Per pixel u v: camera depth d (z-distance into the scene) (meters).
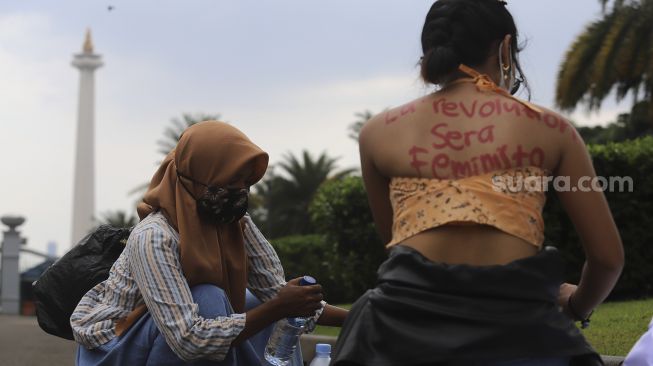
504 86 3.03
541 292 2.71
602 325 7.35
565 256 10.23
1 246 20.50
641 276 10.25
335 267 13.45
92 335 4.00
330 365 2.85
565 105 24.22
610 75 23.72
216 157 3.99
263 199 47.75
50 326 4.55
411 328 2.68
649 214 10.27
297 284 3.95
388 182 3.12
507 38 3.01
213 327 3.79
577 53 23.83
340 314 4.41
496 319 2.64
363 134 3.10
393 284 2.76
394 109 3.06
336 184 13.27
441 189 2.84
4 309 20.34
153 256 3.90
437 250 2.79
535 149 2.86
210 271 3.99
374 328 2.74
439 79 3.02
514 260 2.73
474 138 2.87
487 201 2.79
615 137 32.53
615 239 2.93
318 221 13.85
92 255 4.54
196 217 4.01
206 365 3.89
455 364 2.65
